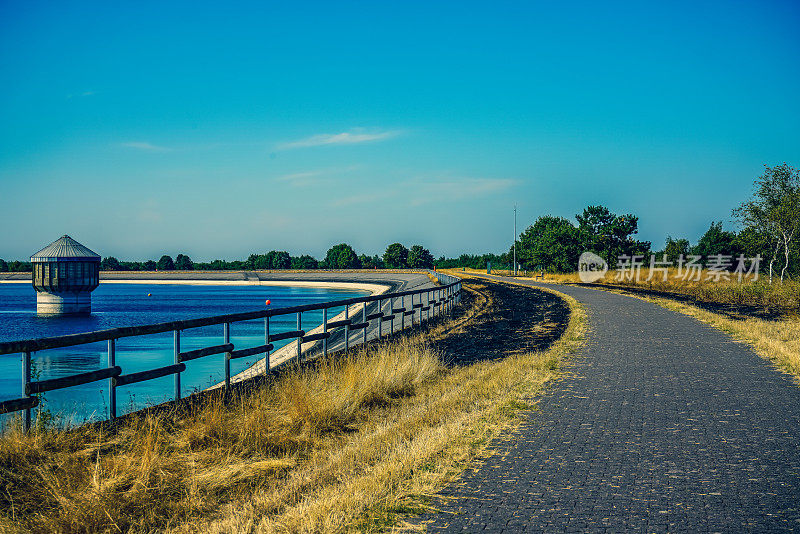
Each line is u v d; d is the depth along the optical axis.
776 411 8.20
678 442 6.70
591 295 37.88
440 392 10.38
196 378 22.78
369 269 175.00
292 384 9.46
